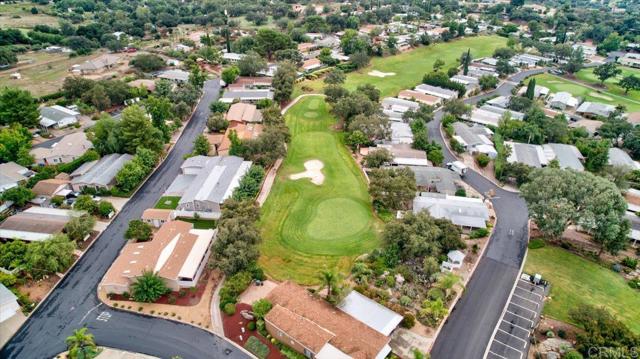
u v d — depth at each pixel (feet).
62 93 629.92
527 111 611.88
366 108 562.66
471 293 294.66
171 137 530.27
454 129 560.61
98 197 402.31
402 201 379.96
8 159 445.37
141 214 377.09
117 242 340.18
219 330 260.83
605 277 313.73
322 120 604.49
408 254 308.60
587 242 356.59
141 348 249.14
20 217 348.59
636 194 422.82
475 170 476.54
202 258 308.60
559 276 312.91
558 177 341.62
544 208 329.72
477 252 335.47
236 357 244.01
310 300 272.31
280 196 411.54
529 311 280.51
